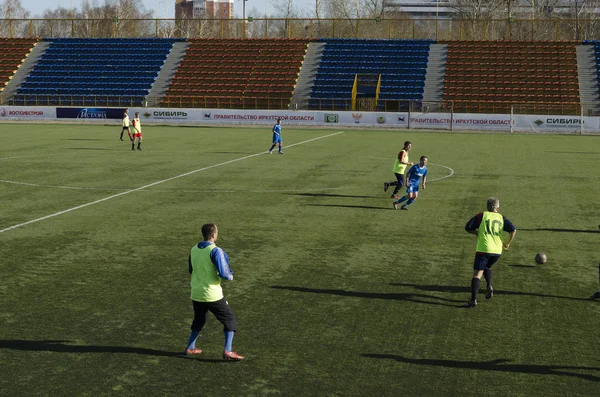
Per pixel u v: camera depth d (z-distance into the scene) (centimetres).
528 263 1423
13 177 2589
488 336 997
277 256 1459
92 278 1282
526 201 2175
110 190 2312
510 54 6631
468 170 2923
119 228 1720
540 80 6244
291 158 3312
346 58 6862
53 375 852
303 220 1847
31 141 4097
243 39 7281
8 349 935
